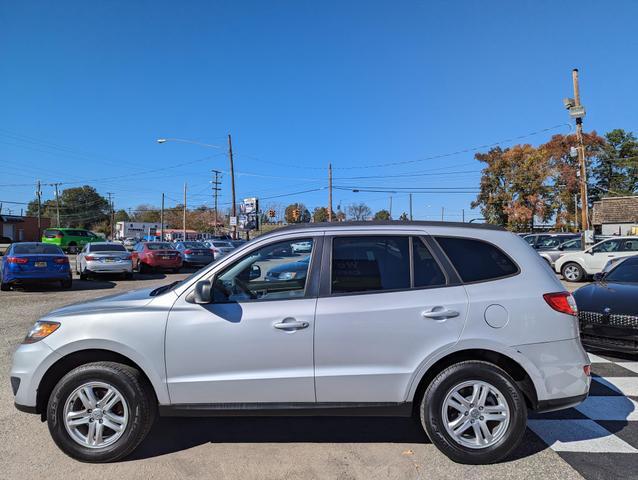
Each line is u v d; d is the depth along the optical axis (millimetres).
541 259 3914
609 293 6488
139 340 3541
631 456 3668
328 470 3463
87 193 116312
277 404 3561
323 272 3689
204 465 3535
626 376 5711
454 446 3512
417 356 3520
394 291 3639
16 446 3865
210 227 105562
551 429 4188
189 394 3549
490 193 49781
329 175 50719
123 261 18094
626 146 61125
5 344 7320
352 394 3529
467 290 3635
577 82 25938
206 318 3562
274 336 3521
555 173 46438
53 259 14352
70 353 3635
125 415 3553
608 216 45250
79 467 3506
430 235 3818
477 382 3531
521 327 3559
